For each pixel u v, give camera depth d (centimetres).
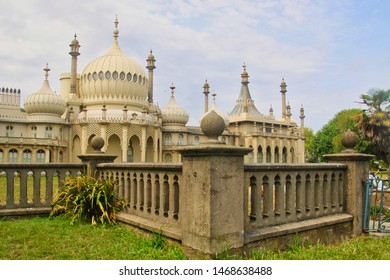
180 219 588
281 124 6769
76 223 784
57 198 873
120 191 817
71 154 4522
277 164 616
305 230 635
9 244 616
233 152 520
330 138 6988
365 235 739
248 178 578
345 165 752
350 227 733
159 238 593
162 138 5384
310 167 674
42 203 900
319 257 560
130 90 4734
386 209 1009
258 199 593
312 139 7825
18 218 848
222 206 505
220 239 499
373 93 3064
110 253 570
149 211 692
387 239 697
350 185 745
